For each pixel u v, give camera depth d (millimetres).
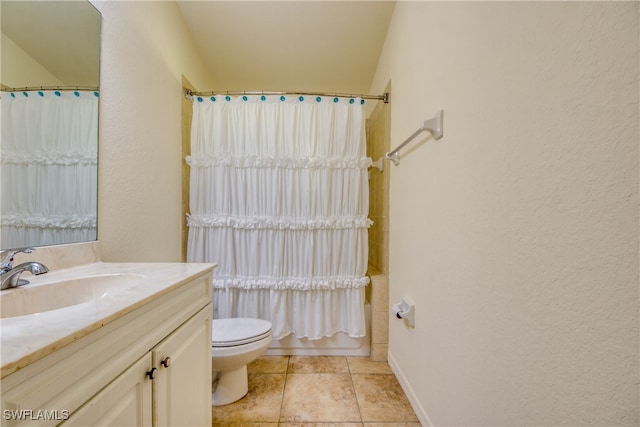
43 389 409
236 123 1729
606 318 443
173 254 1607
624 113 415
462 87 882
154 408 675
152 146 1397
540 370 571
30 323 475
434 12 1098
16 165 822
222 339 1277
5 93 797
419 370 1236
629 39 409
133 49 1245
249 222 1701
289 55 2105
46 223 893
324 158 1724
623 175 417
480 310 784
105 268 953
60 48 931
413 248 1323
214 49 2025
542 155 564
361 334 1739
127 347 587
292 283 1730
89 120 1022
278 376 1583
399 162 1550
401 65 1535
